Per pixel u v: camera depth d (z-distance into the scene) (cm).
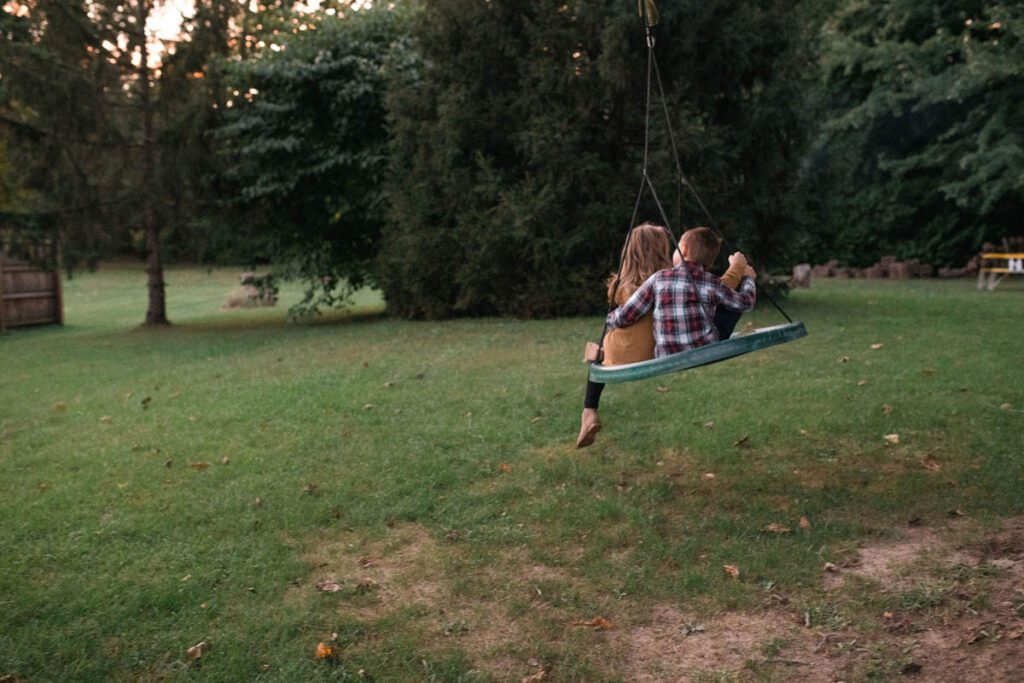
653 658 378
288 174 1677
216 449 703
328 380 953
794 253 1575
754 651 380
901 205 2662
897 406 729
